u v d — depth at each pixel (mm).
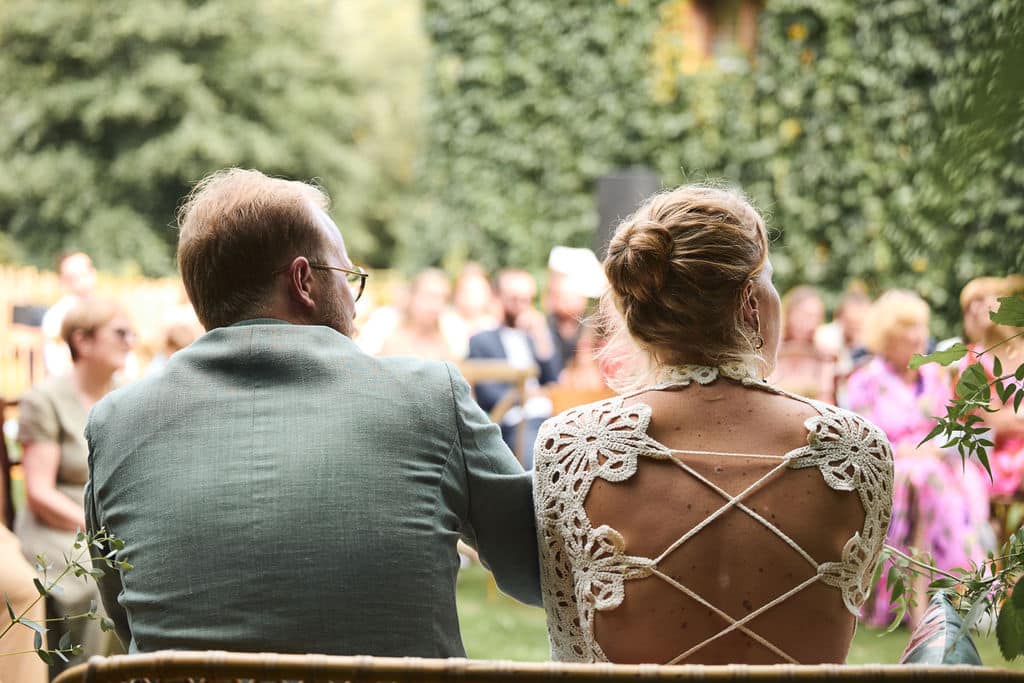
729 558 1590
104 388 3719
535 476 1747
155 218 26328
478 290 8766
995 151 1089
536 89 12188
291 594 1595
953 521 5086
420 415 1742
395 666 1215
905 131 9898
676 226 1741
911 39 9766
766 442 1650
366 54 31891
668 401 1696
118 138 25875
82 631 3297
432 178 13000
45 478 3529
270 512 1628
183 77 25438
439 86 12812
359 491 1652
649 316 1746
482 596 6359
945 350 1628
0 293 13930
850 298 7434
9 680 2582
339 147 27953
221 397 1730
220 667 1227
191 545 1623
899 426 5230
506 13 12281
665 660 1591
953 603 1714
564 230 12133
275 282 1831
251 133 26453
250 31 26859
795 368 6559
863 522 1646
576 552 1670
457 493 1750
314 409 1711
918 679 1182
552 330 7527
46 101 25312
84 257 8602
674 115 11336
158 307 12828
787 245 10523
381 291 16125
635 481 1645
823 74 10289
